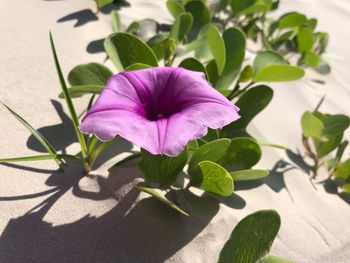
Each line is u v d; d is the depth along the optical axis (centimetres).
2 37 15
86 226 10
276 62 15
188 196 11
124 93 9
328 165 14
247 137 13
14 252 9
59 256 9
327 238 12
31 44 15
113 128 8
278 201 13
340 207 13
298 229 12
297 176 14
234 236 9
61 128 12
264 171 11
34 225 10
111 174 11
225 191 11
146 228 10
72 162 11
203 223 11
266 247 9
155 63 13
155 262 10
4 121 12
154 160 10
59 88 14
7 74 13
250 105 13
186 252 10
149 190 10
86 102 14
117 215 10
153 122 9
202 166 10
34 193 10
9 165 11
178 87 10
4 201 10
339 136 14
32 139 12
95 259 9
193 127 9
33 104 13
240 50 15
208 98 9
